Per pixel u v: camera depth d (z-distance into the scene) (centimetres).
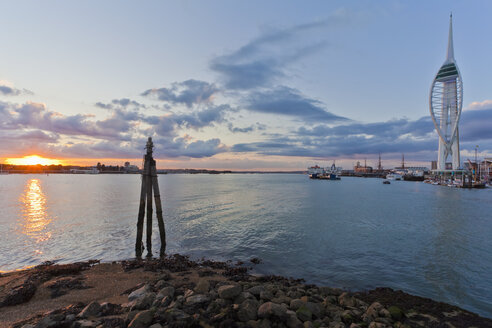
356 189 9969
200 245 2027
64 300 959
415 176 19175
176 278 1253
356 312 934
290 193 7569
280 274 1455
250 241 2138
